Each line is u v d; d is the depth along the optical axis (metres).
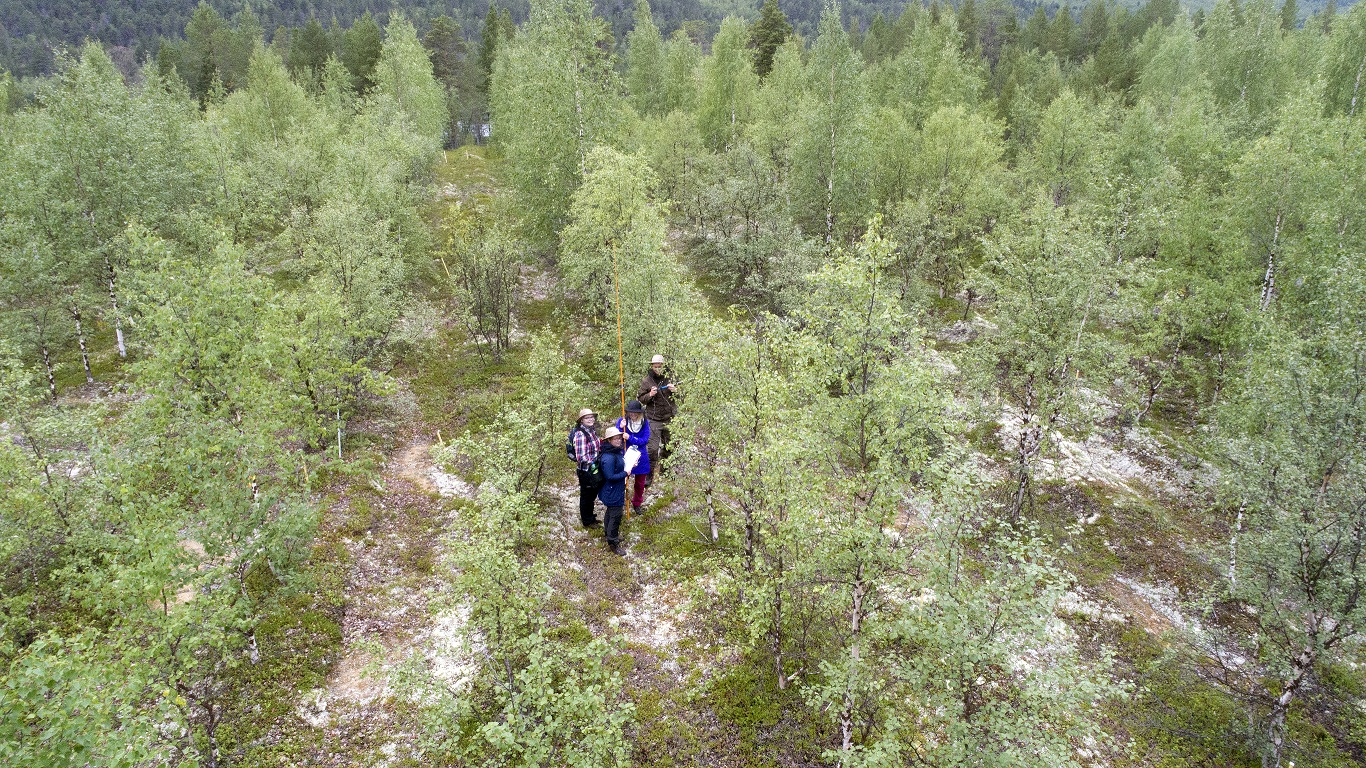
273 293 14.29
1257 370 15.07
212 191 23.94
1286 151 21.28
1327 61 36.34
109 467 9.33
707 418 13.31
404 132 37.16
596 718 7.85
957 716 7.90
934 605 8.36
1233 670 13.78
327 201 23.81
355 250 19.23
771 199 30.66
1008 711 7.69
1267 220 21.70
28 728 5.73
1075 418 16.48
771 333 12.70
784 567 10.43
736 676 11.26
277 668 10.27
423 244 28.09
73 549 10.84
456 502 14.87
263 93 46.34
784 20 60.06
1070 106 37.22
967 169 32.19
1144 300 19.98
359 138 36.00
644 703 10.65
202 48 68.56
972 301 28.56
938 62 48.72
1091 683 7.46
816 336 11.49
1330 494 11.61
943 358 23.50
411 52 52.06
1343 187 19.73
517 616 9.09
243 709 9.53
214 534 9.36
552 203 28.00
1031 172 37.12
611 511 13.68
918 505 9.17
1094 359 16.08
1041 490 18.70
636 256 20.45
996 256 17.47
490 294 22.80
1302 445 12.45
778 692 10.98
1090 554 16.84
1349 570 10.76
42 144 19.16
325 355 14.76
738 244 27.67
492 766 8.09
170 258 12.04
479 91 74.31
